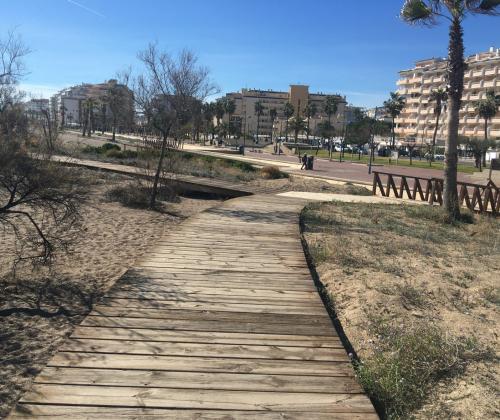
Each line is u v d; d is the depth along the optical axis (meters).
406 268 8.25
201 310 5.35
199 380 3.70
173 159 17.27
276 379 3.77
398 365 4.10
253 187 21.08
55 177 6.91
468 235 12.42
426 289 6.98
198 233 10.00
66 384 3.55
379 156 78.62
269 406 3.36
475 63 105.06
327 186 24.00
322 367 4.02
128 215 13.25
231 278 6.69
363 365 4.12
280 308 5.53
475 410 3.64
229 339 4.56
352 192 22.09
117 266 7.84
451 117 14.30
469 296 6.82
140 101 16.30
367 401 3.48
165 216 13.61
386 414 3.53
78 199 7.38
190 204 16.91
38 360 4.41
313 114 129.88
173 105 16.12
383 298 6.35
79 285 6.75
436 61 119.25
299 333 4.79
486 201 16.75
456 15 13.65
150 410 3.24
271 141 129.38
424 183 29.83
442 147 92.12
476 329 5.47
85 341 4.37
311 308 5.56
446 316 5.89
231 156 50.91
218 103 129.50
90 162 25.88
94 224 11.56
